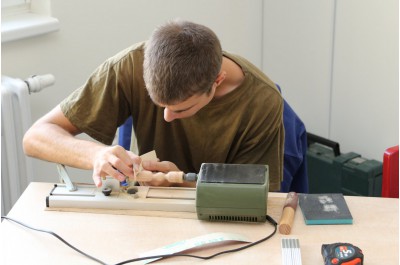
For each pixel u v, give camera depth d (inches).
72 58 98.7
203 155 71.2
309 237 56.9
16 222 59.6
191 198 61.7
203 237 55.7
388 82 105.7
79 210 61.4
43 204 62.6
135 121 72.1
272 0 117.6
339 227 58.4
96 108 68.4
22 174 92.1
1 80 88.6
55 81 97.8
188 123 68.9
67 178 64.9
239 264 53.1
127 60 67.9
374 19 104.4
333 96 115.6
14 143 89.4
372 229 58.0
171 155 72.8
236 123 67.8
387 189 73.3
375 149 112.1
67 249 55.4
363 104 111.3
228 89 66.3
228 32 117.3
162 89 56.2
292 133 75.7
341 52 111.4
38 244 56.1
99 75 68.9
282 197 63.6
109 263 53.2
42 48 94.8
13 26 89.3
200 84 56.5
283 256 53.5
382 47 104.7
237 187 57.6
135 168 61.2
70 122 68.8
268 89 67.3
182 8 109.1
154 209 61.0
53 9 94.0
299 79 120.3
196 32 57.4
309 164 114.8
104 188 62.9
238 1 115.8
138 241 56.4
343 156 111.7
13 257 54.2
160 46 56.6
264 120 67.4
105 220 59.8
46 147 65.6
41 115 98.0
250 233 57.6
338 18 109.7
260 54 123.3
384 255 54.0
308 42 116.0
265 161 69.2
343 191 110.7
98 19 99.3
